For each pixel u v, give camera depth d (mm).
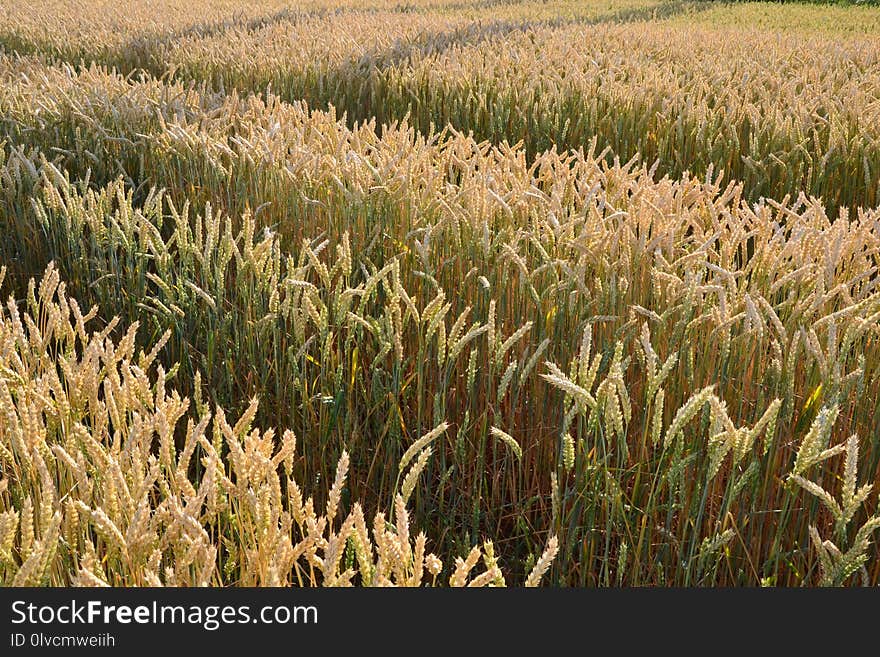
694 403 2271
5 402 2043
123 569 1932
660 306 3156
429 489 3174
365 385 3623
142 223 3736
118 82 7750
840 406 2758
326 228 4504
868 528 2029
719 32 15516
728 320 2766
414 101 9727
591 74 9391
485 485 3182
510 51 11438
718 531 2621
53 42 13562
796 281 3166
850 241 3367
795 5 24000
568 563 2865
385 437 3412
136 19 16531
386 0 23516
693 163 7418
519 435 3344
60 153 6289
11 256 5227
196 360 3965
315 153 5023
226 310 4004
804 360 2990
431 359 3531
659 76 9312
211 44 12578
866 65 10852
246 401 3646
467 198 4031
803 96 7949
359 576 2635
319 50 11828
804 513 2703
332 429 3338
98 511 1750
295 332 3184
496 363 2863
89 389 2344
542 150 7992
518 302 3551
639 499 2930
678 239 3621
